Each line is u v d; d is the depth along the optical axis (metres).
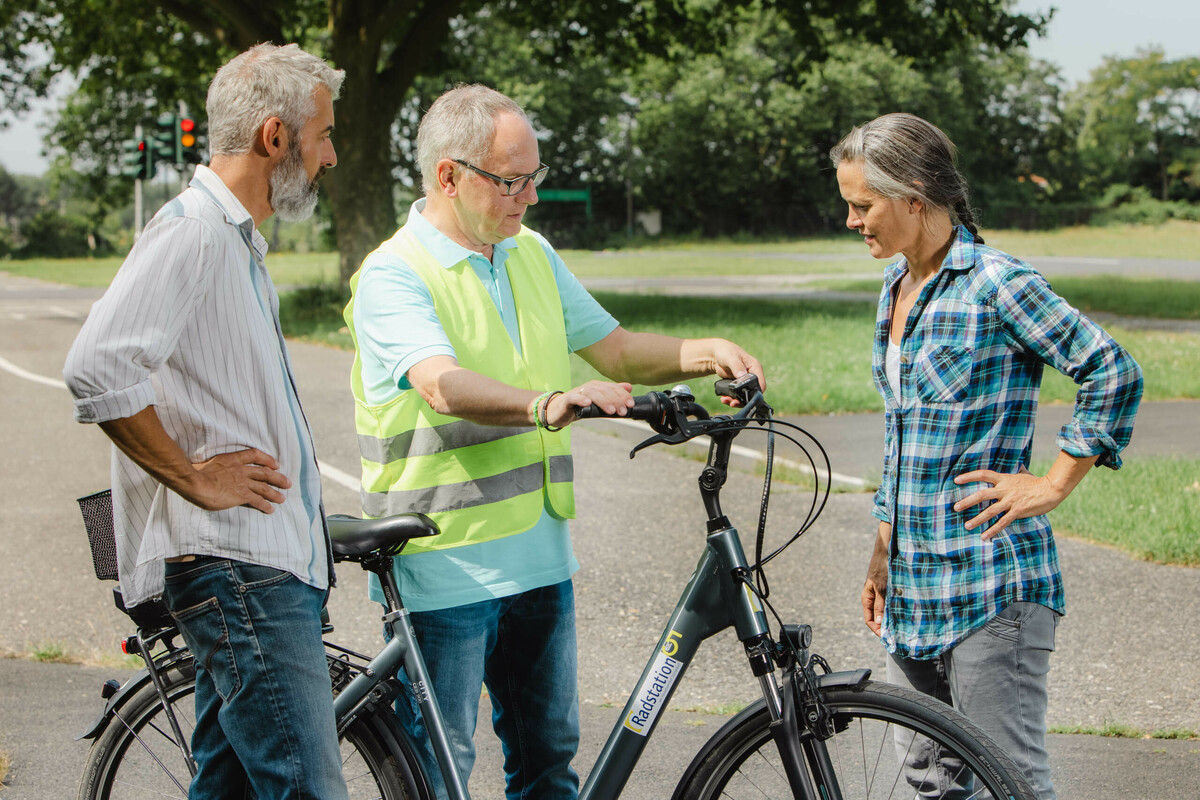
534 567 2.58
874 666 4.27
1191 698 3.91
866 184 2.34
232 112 2.21
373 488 2.60
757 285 28.64
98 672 4.27
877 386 2.56
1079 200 72.69
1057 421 9.25
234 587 2.18
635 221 61.81
